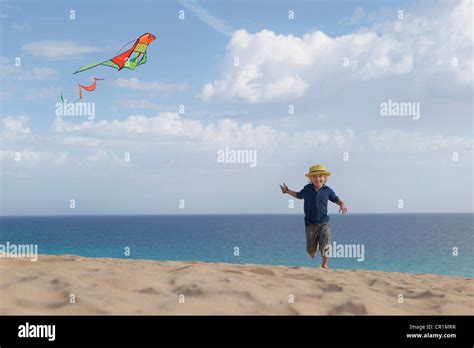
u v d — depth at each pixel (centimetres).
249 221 14875
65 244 4919
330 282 441
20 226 11606
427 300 358
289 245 4400
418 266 2900
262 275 459
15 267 380
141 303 284
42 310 258
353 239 5250
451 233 6425
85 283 314
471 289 448
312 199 746
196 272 425
